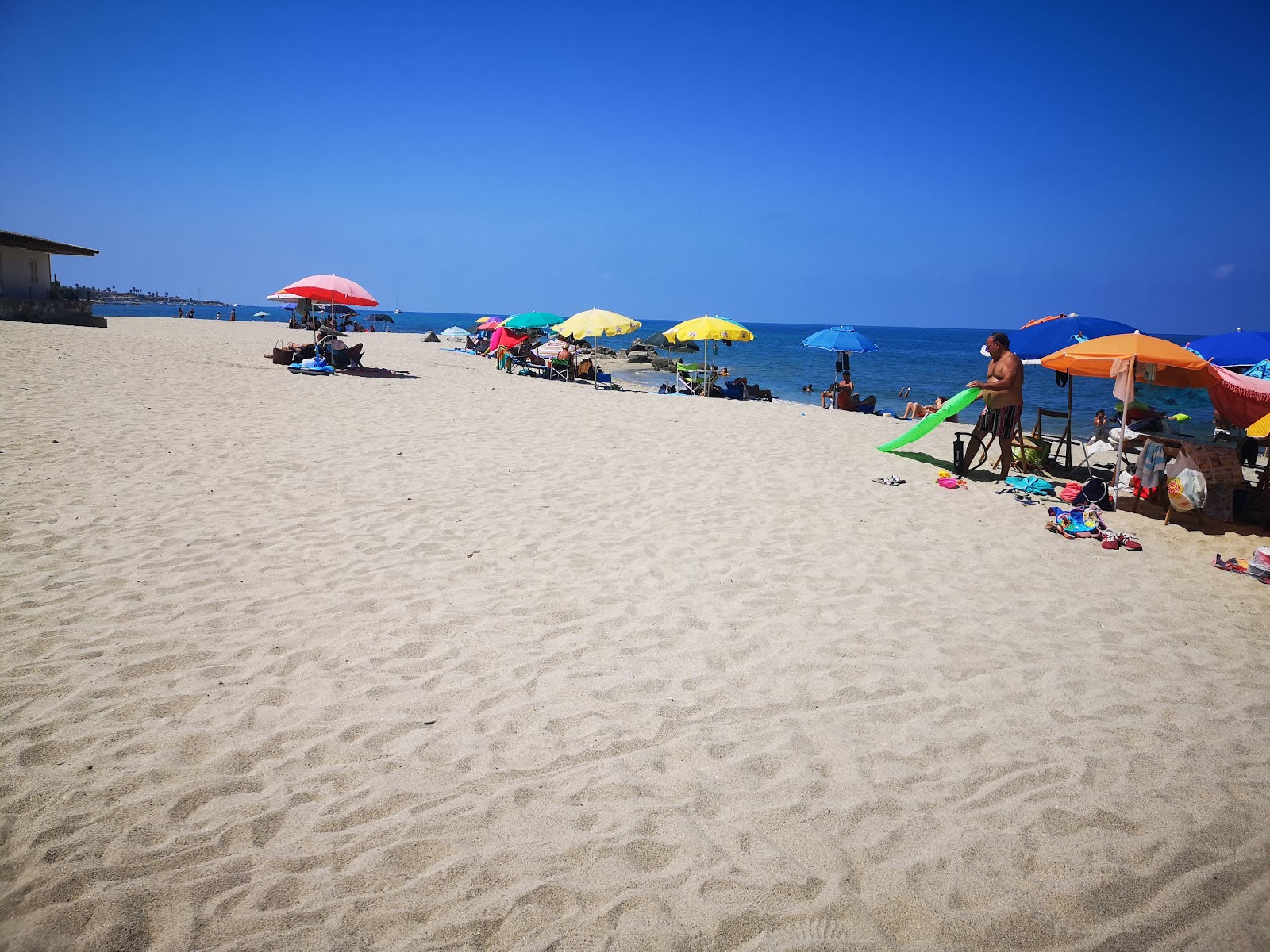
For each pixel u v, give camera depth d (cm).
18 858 262
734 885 262
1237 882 272
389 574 526
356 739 340
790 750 343
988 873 272
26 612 437
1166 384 848
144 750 324
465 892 256
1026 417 1964
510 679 396
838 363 1761
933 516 748
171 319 4638
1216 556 659
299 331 3622
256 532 590
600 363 3544
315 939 235
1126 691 413
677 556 593
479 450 940
